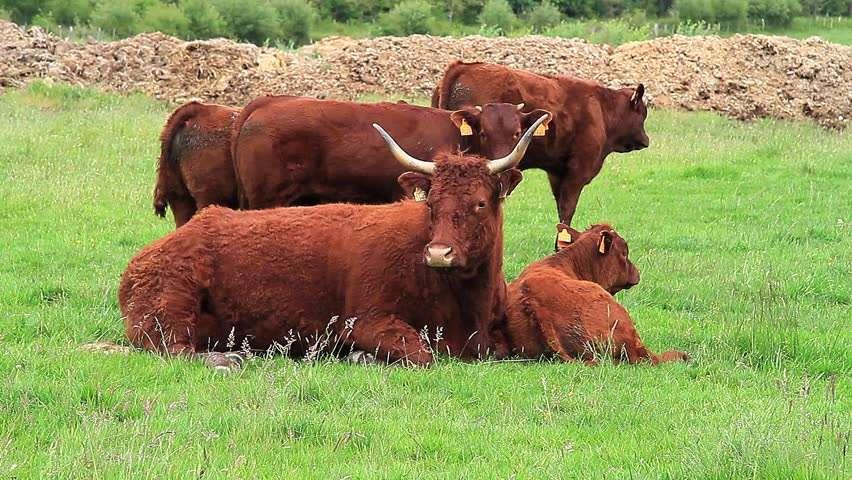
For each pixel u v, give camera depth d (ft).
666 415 32.19
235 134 51.93
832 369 39.65
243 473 25.98
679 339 43.21
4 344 37.81
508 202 76.38
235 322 39.47
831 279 55.06
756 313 45.75
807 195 76.43
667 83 121.70
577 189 68.64
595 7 297.94
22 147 81.20
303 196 52.11
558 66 122.42
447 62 121.90
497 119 55.11
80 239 59.21
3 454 26.35
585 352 38.55
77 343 39.11
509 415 31.94
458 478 26.14
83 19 252.01
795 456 26.53
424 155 52.65
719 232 66.54
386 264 38.65
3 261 53.52
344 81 116.57
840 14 302.45
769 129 108.99
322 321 39.34
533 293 40.04
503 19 270.26
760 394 35.35
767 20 286.66
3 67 111.14
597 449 28.78
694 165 85.97
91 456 25.98
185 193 54.80
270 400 31.19
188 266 38.99
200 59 117.60
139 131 90.07
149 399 31.01
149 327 38.34
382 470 26.53
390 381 34.50
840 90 126.52
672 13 292.61
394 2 289.53
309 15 262.88
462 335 39.60
